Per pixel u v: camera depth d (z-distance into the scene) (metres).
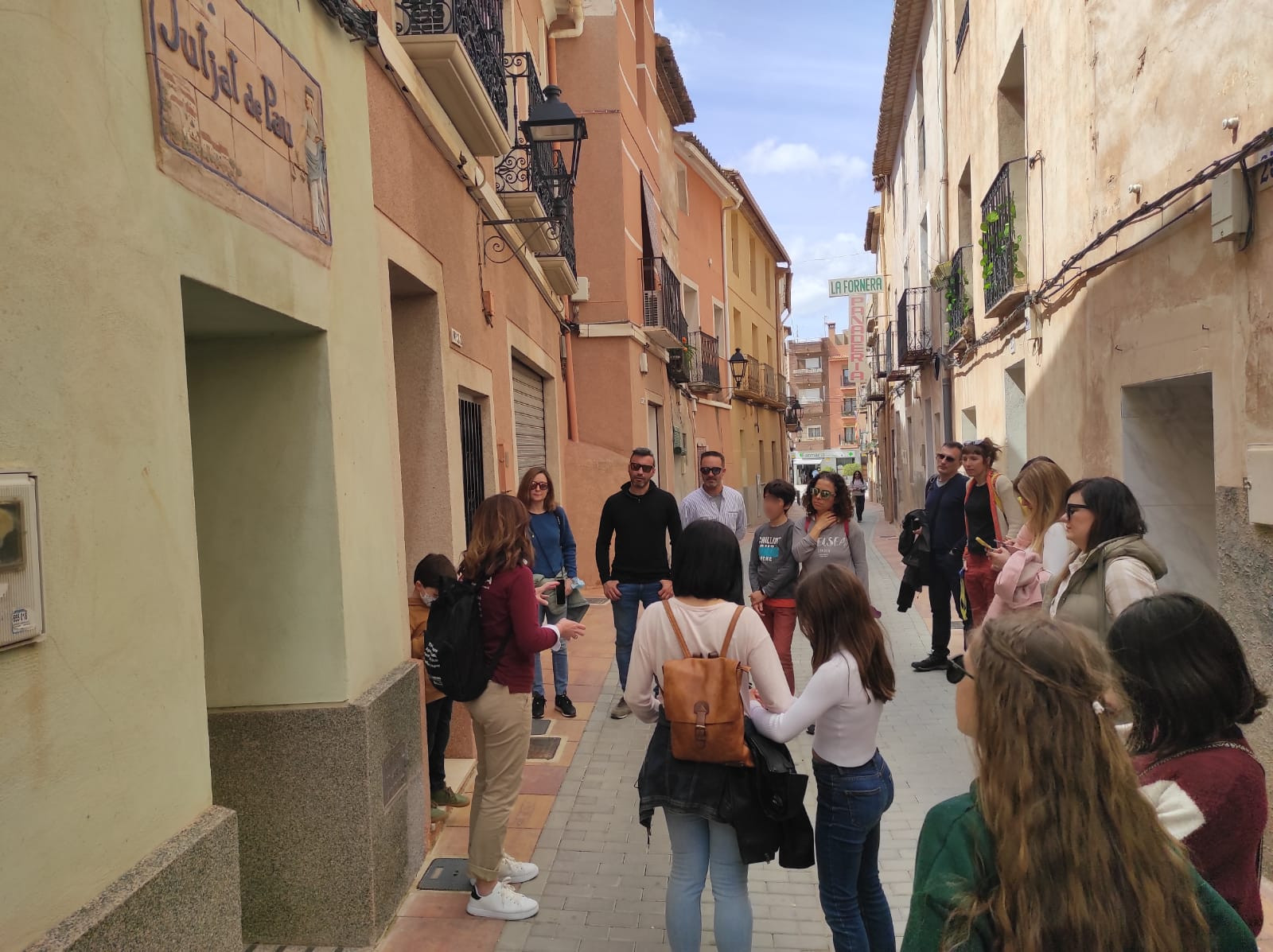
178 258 2.35
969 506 6.63
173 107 2.34
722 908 2.90
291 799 3.34
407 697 3.88
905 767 5.35
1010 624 1.51
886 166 24.34
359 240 3.76
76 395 1.92
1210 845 1.62
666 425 17.12
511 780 3.66
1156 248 4.84
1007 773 1.39
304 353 3.33
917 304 16.59
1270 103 3.63
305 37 3.28
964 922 1.38
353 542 3.50
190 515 2.39
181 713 2.30
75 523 1.90
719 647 2.95
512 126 7.68
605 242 12.93
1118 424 5.48
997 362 9.55
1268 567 3.67
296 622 3.35
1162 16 4.72
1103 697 1.44
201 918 2.24
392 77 4.22
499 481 6.69
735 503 6.68
